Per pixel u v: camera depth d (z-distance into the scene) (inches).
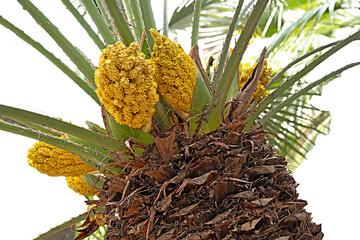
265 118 56.2
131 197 45.6
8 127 44.4
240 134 47.3
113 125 47.7
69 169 51.9
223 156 46.0
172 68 47.3
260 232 44.6
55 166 51.4
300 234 46.5
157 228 44.8
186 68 47.6
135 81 42.7
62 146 46.4
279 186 47.5
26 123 51.9
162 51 47.4
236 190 45.4
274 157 48.4
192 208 44.0
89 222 52.2
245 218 44.3
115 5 46.0
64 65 51.4
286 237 45.2
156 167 45.9
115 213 44.4
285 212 46.4
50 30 47.0
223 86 46.8
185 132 47.1
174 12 99.7
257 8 44.2
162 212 44.9
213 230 43.8
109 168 49.3
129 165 47.0
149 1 52.4
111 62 41.9
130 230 45.6
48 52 50.6
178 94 47.4
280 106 56.3
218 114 47.7
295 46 109.7
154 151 46.8
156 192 45.2
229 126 47.1
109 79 42.3
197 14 59.9
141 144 47.7
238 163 45.3
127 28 47.4
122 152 47.4
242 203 44.7
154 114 49.6
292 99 56.3
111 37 50.5
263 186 46.8
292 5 109.0
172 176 45.3
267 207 45.1
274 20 110.6
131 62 41.9
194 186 44.7
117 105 43.3
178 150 46.3
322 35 111.7
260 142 49.8
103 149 50.6
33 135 45.1
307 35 110.0
